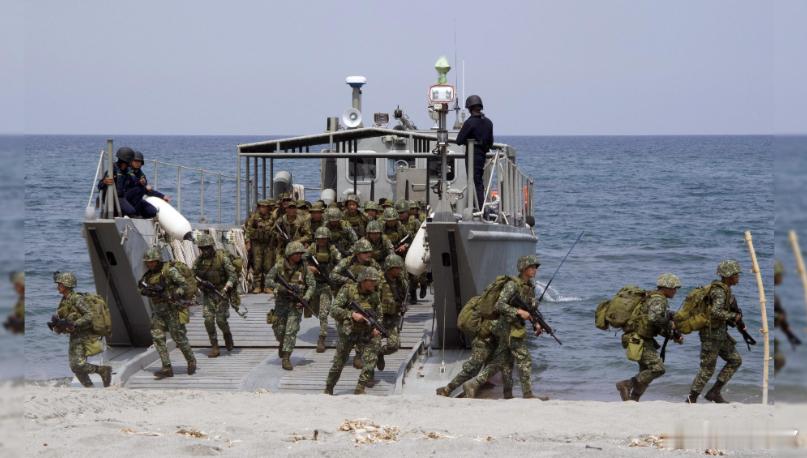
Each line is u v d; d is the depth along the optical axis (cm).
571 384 2248
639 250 6531
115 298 2231
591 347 2792
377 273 1819
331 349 2238
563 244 7019
